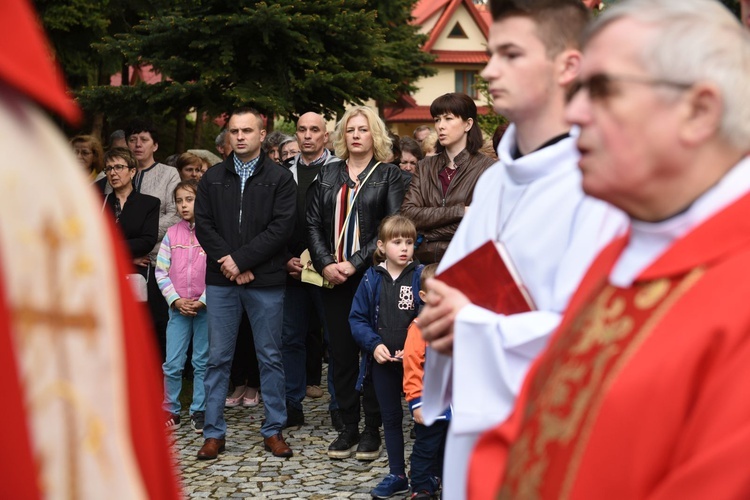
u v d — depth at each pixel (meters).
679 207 1.26
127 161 6.76
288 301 6.34
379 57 16.39
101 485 1.01
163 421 1.19
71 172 1.02
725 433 1.07
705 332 1.13
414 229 5.18
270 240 5.64
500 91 2.07
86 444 1.00
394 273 5.19
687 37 1.20
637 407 1.17
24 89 0.94
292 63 14.88
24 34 0.97
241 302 5.74
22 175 0.96
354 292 5.82
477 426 1.94
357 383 5.34
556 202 2.01
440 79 41.56
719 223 1.20
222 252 5.68
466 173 5.66
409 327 4.88
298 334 6.36
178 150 20.56
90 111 14.77
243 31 14.11
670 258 1.22
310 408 6.95
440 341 2.08
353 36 15.36
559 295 1.92
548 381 1.38
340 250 5.86
